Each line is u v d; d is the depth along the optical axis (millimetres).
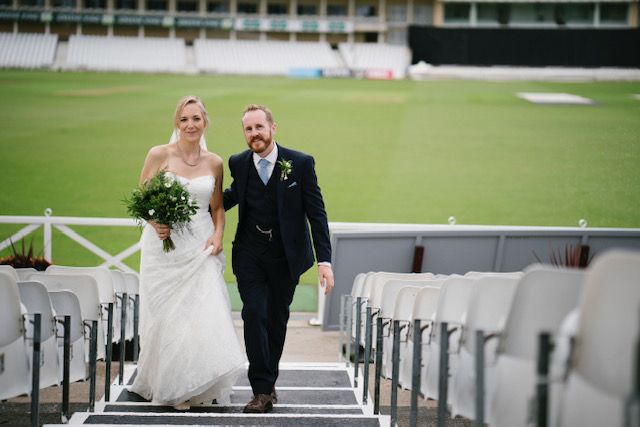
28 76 47969
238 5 67375
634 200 17797
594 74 55031
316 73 59000
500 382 2770
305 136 26734
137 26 67188
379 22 66125
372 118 30594
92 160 22172
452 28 60094
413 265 7715
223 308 4715
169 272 4734
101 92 37875
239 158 4711
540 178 20531
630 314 2133
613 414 2168
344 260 7680
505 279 3129
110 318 4551
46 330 3699
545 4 63938
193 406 4742
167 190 4633
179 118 4820
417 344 3498
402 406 4820
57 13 63625
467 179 20844
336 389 5211
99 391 5098
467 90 42469
